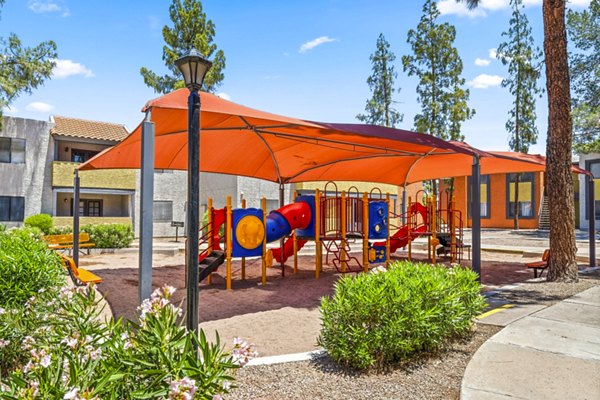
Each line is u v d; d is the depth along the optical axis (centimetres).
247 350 250
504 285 866
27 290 399
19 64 1602
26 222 1850
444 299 447
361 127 799
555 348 436
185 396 202
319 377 379
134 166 1064
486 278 977
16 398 201
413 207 1348
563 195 904
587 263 1241
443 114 2975
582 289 796
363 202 1059
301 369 398
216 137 998
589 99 2141
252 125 848
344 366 406
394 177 1591
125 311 666
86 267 1198
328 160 1317
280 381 370
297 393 345
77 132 2364
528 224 3509
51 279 432
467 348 457
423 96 3011
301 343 503
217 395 217
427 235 1288
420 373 389
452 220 1297
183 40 2197
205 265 872
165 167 1120
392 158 1320
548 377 361
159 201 2569
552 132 919
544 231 3081
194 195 347
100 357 241
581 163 3052
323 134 915
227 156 1161
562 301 679
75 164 2309
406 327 411
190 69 354
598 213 2944
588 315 581
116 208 2578
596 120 1880
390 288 419
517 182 3338
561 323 538
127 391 224
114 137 2456
